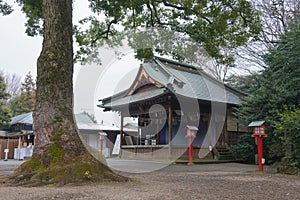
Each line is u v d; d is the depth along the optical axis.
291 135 7.97
